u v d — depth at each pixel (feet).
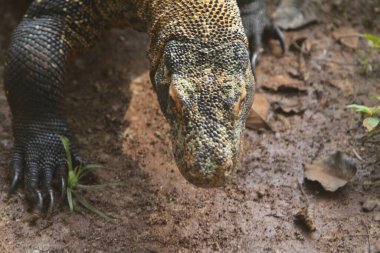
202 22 24.02
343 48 34.78
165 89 23.50
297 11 36.65
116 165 27.81
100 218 25.30
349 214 25.84
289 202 26.40
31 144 27.07
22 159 27.07
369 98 31.58
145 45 35.04
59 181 26.43
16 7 36.76
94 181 26.89
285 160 28.40
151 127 30.01
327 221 25.52
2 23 35.73
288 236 24.84
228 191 26.76
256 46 33.06
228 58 23.09
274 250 24.23
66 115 29.94
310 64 33.63
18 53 27.43
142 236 24.63
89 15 28.76
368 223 25.40
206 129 21.56
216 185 21.38
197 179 21.16
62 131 27.66
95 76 32.73
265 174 27.68
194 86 22.34
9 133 29.25
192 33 23.76
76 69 32.99
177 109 22.20
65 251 23.81
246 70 23.36
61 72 27.89
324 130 29.99
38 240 24.20
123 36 35.37
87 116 30.40
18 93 27.40
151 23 26.58
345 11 37.27
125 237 24.53
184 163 21.48
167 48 23.68
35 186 25.86
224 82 22.48
